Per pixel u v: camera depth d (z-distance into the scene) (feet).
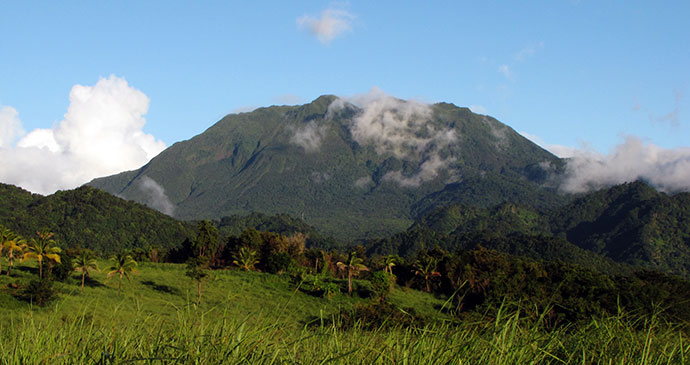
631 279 187.32
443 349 16.24
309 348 16.17
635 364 17.67
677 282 180.65
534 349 16.83
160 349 15.67
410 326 17.21
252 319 16.12
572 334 18.76
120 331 16.19
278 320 16.17
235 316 16.03
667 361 17.48
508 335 17.02
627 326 19.33
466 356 15.89
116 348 15.69
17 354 15.25
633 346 18.40
